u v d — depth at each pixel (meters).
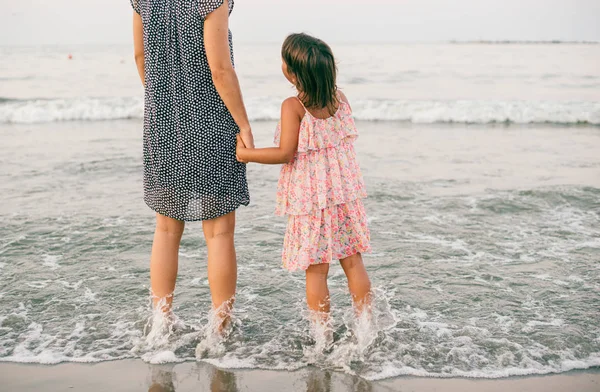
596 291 3.21
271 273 3.57
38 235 4.27
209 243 2.75
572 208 4.97
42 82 21.84
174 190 2.61
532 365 2.43
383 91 18.31
